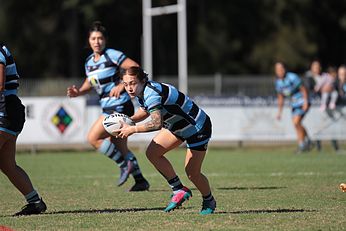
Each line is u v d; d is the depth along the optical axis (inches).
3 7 7411.4
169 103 1111.6
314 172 1915.6
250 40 7549.2
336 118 2866.6
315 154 2640.3
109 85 1578.5
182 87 4084.6
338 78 2994.6
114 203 1350.9
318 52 7765.8
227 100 2928.2
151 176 1892.2
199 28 7401.6
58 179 1827.0
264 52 7322.8
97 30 1576.0
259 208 1252.5
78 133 2795.3
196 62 7357.3
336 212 1194.6
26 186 1204.5
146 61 4207.7
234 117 2930.6
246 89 4138.8
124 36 7450.8
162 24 7391.7
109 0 6943.9
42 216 1179.9
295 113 2632.9
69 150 3073.3
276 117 2925.7
